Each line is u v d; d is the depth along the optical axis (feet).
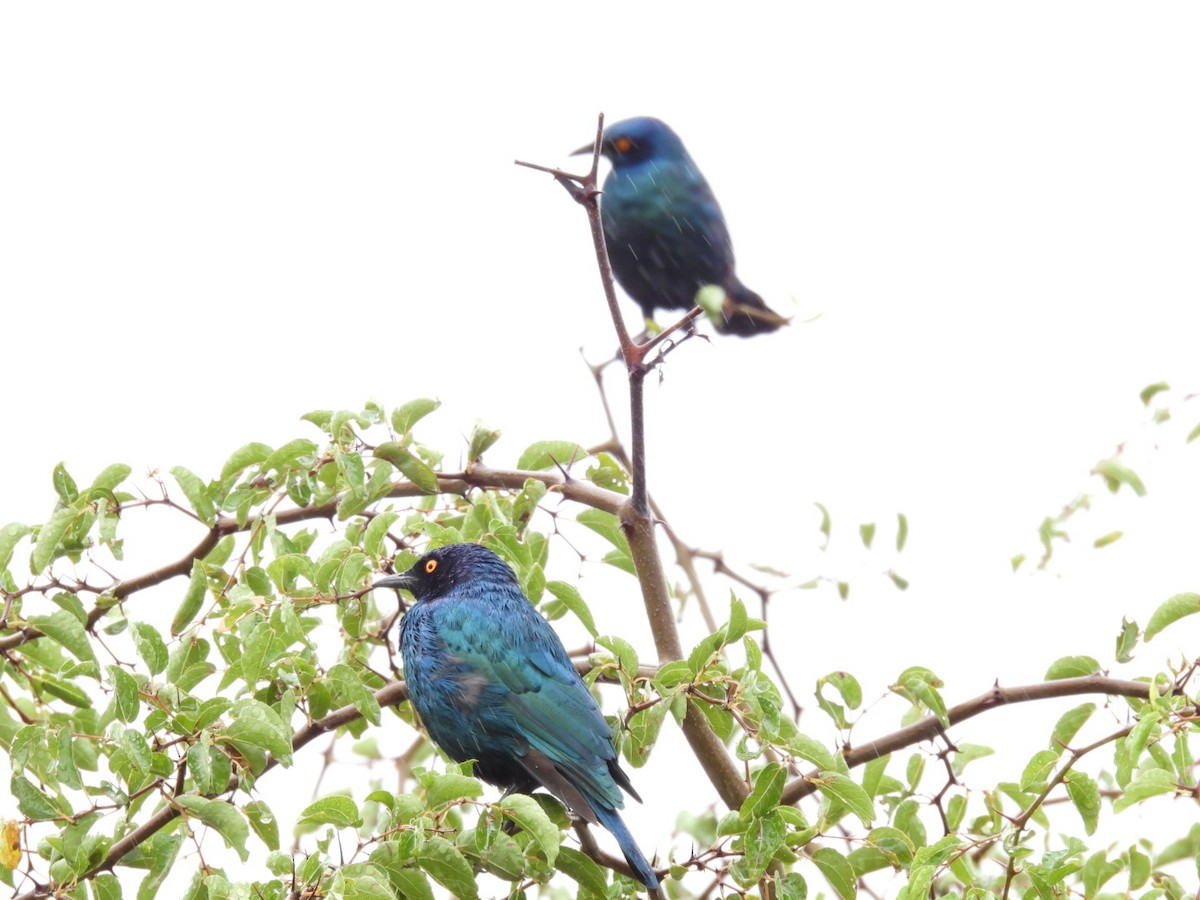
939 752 33.19
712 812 39.45
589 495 38.58
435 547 36.45
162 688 29.12
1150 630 33.53
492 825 28.27
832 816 32.91
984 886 33.94
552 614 40.70
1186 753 29.60
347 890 26.25
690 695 31.58
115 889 29.86
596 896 31.04
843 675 33.42
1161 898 31.19
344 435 35.35
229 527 37.14
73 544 36.40
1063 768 30.48
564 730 37.37
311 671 33.06
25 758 29.73
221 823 28.60
